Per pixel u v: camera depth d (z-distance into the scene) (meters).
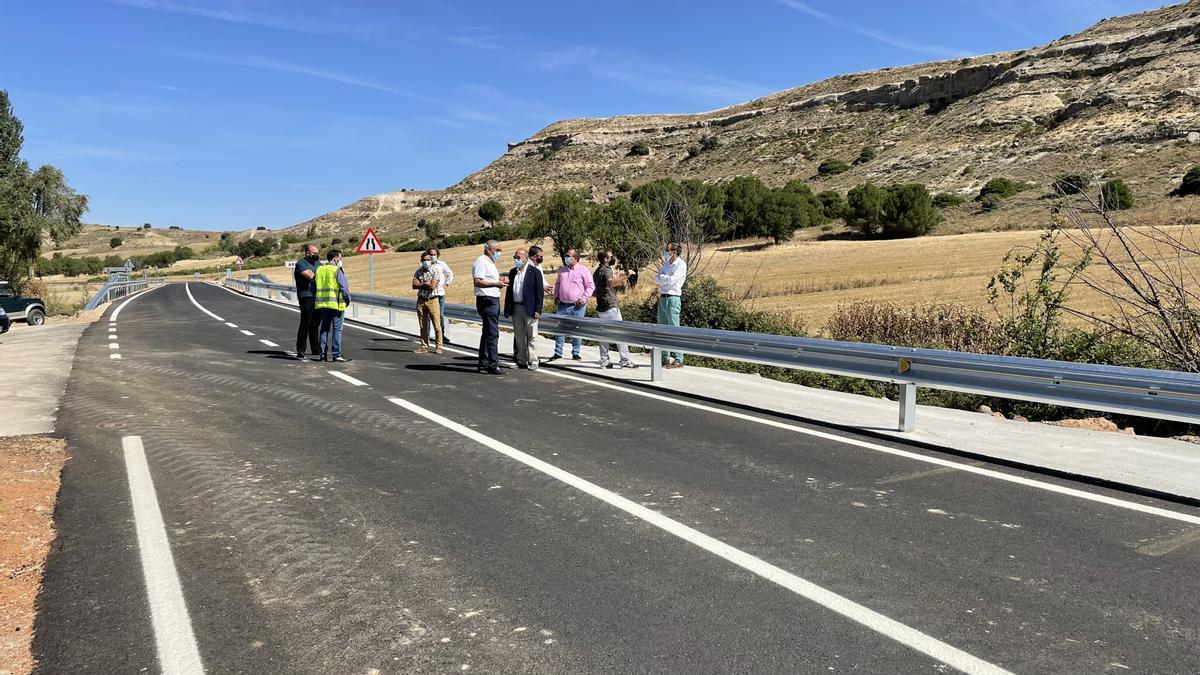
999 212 81.25
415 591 4.03
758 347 9.67
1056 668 3.23
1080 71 133.62
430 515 5.22
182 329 20.52
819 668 3.23
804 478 6.07
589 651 3.39
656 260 20.92
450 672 3.24
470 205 199.50
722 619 3.69
